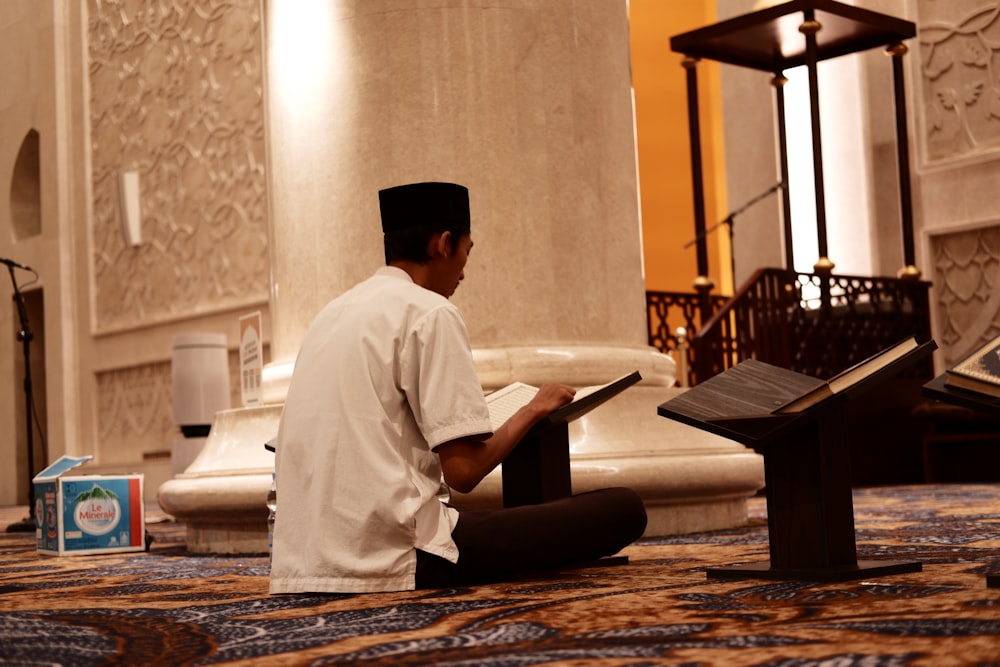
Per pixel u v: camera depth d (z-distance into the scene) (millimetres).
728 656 1919
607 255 5465
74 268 14898
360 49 5367
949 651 1845
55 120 15031
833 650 1918
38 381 15922
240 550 5480
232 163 12875
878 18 10547
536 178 5297
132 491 5684
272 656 2172
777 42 10789
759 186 13688
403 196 3258
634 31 16766
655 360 5605
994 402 2492
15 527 8703
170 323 13461
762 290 10656
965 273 12234
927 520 5457
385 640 2295
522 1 5375
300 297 5523
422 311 3107
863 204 12945
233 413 5754
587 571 3592
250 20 12734
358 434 3080
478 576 3201
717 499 5641
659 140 16672
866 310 11211
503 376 5102
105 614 3020
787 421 2877
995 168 11961
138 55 14070
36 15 15398
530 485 3561
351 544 3064
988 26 12039
